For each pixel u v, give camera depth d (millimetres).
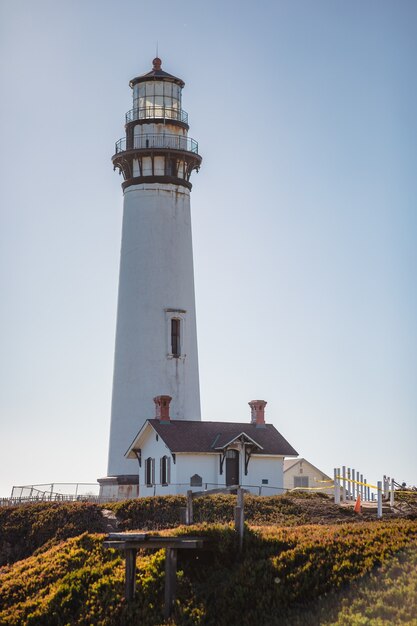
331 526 45062
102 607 40531
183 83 77188
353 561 38312
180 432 68000
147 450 69938
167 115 76062
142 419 72312
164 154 74375
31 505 62250
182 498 58812
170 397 69812
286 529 44188
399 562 37500
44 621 41031
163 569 41406
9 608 42781
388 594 34812
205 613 38000
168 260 74250
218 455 67375
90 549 46719
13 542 58438
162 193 74750
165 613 38719
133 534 40094
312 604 36219
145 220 74562
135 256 74438
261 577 38969
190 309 74812
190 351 74312
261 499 58594
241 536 41594
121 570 43156
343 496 60500
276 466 68875
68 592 42219
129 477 71062
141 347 73188
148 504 58594
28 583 44469
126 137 76062
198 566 41188
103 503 62312
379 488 56750
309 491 73500
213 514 55656
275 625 35500
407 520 49188
